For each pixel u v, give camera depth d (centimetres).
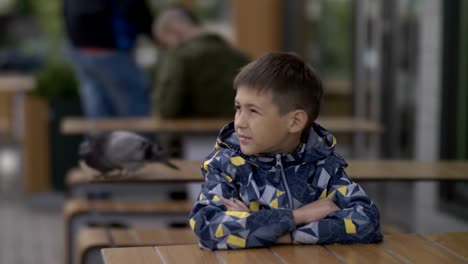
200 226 208
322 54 768
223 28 905
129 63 616
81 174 335
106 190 443
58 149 727
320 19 770
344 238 210
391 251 205
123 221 395
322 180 223
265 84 214
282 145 221
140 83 623
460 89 509
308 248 207
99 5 594
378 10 648
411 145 590
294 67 219
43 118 740
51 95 718
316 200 222
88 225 386
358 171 320
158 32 544
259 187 220
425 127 539
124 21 602
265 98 214
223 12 903
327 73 755
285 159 222
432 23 525
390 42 627
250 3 843
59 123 721
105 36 603
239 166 221
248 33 846
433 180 305
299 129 218
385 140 636
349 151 698
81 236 344
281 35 846
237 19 846
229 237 206
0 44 1567
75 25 606
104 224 385
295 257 199
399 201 597
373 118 658
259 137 216
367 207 217
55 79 717
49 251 567
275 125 215
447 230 511
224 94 518
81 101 721
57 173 730
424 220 540
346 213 213
